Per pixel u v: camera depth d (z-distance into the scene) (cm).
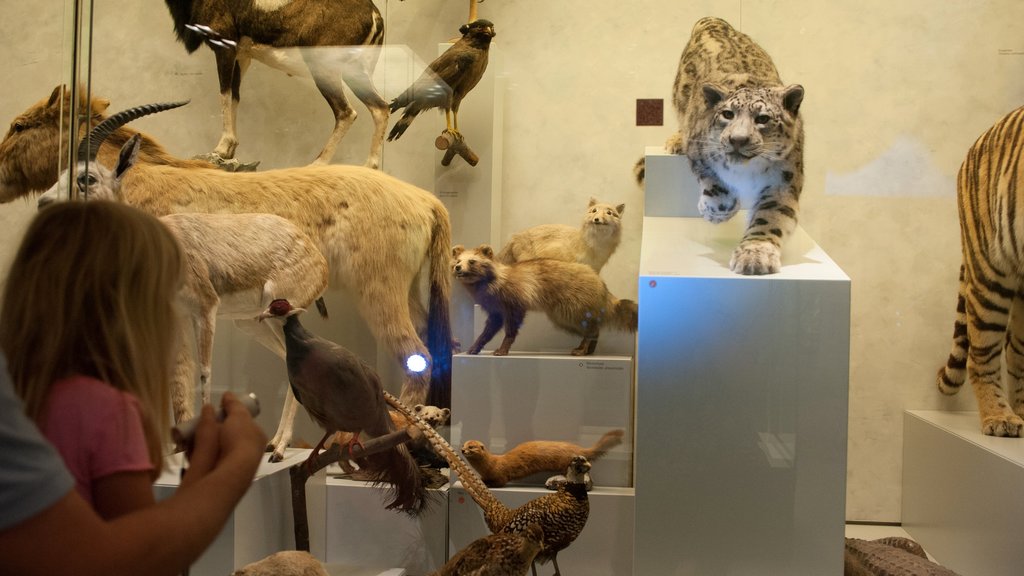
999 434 305
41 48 310
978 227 323
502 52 335
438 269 300
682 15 330
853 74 332
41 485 90
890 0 329
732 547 244
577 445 285
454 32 317
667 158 310
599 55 332
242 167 285
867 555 275
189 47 276
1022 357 319
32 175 266
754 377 243
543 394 289
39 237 121
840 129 334
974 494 292
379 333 285
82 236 119
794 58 334
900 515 345
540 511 252
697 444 245
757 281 243
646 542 247
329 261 283
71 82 248
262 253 263
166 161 273
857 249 337
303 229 278
